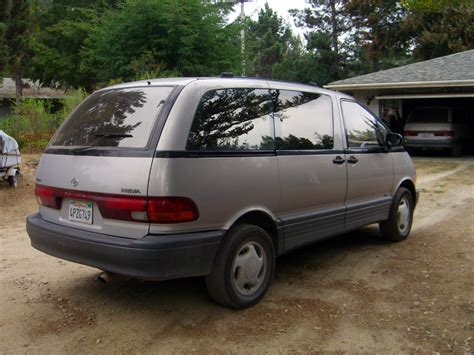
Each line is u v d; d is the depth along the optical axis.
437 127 17.11
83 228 3.92
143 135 3.73
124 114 4.02
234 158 3.97
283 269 5.30
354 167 5.32
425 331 3.81
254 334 3.74
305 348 3.54
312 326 3.88
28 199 9.18
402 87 17.20
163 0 21.30
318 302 4.37
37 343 3.61
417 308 4.25
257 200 4.16
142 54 21.27
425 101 21.08
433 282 4.89
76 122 4.38
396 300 4.42
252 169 4.11
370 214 5.71
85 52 25.67
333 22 42.50
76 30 30.67
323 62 42.75
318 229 4.89
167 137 3.63
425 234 6.85
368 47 38.72
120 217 3.67
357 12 39.62
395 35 37.06
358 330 3.82
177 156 3.61
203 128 3.84
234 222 4.01
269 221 4.37
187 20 21.11
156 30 21.84
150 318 4.02
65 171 4.06
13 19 25.03
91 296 4.49
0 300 4.40
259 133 4.28
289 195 4.48
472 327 3.87
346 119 5.43
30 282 4.85
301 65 42.75
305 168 4.65
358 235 6.80
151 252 3.49
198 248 3.71
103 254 3.68
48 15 35.03
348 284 4.84
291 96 4.76
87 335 3.74
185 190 3.61
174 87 3.96
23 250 5.99
